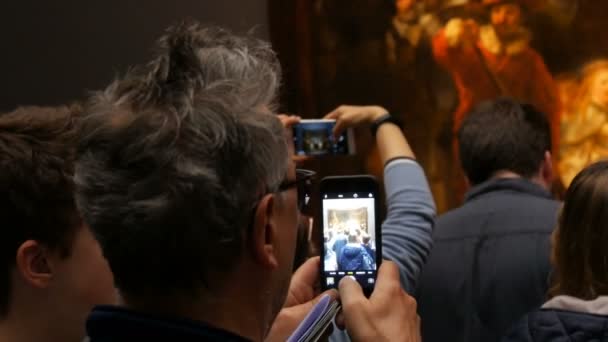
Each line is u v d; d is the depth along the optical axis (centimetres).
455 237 289
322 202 148
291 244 107
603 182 213
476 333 277
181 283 97
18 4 602
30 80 602
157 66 101
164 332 93
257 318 102
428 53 581
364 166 587
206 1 593
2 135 148
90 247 149
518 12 565
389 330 114
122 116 97
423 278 289
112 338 95
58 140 149
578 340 200
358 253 145
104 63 597
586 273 212
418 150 588
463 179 578
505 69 569
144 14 595
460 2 574
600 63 548
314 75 591
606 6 545
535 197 290
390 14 584
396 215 180
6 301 148
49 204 146
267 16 592
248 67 103
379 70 588
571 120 557
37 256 147
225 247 97
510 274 274
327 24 589
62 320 149
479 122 305
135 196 95
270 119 100
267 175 99
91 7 598
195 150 95
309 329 116
